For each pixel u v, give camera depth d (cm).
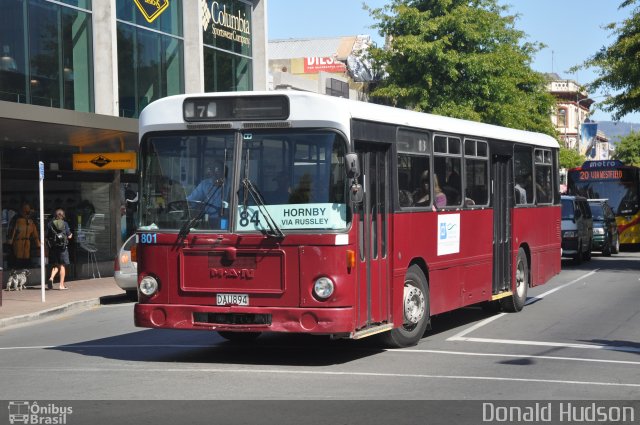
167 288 1131
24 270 2405
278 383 1008
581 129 10256
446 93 4291
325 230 1082
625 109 3216
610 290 2152
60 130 2328
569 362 1159
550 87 10038
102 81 2764
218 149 1123
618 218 4050
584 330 1476
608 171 4062
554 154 1988
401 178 1256
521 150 1767
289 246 1088
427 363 1151
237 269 1102
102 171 2728
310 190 1090
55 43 2592
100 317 1842
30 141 2477
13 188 2433
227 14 3481
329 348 1286
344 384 1002
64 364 1175
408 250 1270
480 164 1549
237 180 1111
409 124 1277
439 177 1384
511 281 1695
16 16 2436
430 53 4181
